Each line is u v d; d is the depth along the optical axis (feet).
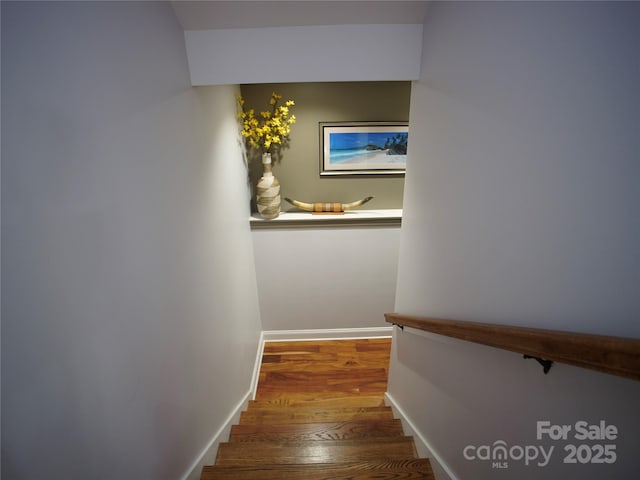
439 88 4.57
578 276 2.22
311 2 4.74
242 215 9.61
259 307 12.03
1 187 1.93
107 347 2.95
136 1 3.60
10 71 2.01
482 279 3.48
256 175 11.30
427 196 5.11
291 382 10.64
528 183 2.67
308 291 11.94
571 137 2.19
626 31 1.76
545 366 2.56
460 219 3.96
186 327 4.91
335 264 11.60
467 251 3.80
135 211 3.49
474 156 3.57
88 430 2.69
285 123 9.95
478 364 3.70
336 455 5.83
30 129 2.15
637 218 1.77
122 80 3.28
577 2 2.08
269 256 11.39
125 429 3.23
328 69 5.41
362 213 11.48
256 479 5.11
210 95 6.56
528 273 2.74
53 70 2.35
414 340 5.93
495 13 3.05
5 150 1.96
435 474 4.99
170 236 4.41
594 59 1.97
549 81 2.37
